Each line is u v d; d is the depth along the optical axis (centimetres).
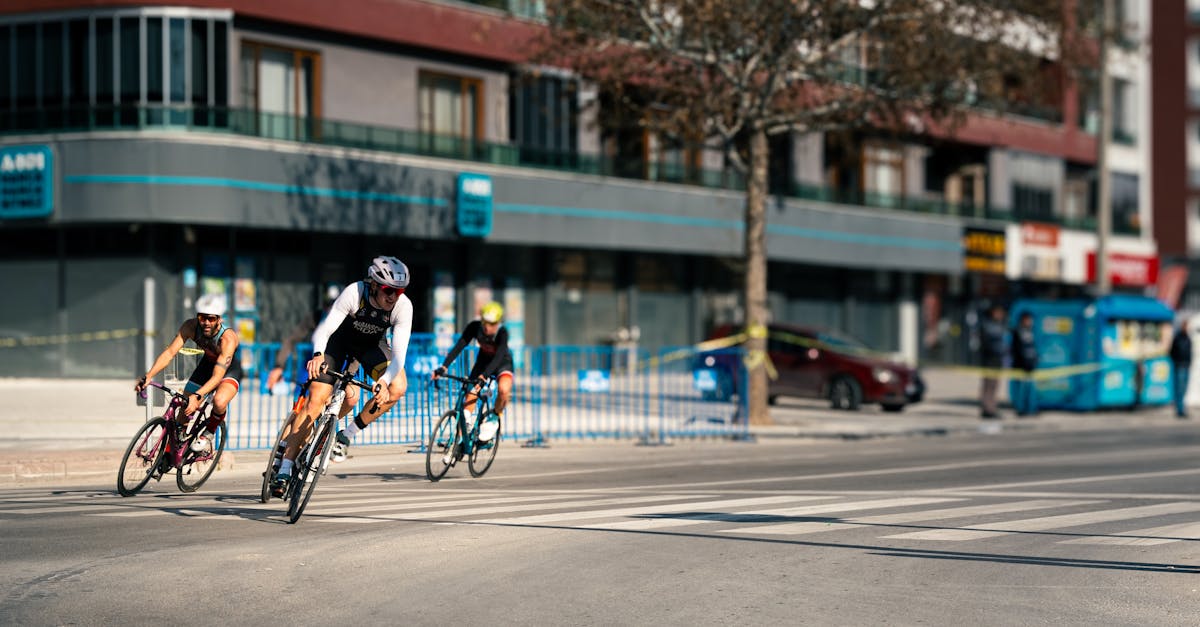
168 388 1355
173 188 2750
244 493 1288
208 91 2823
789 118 2433
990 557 948
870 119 2558
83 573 836
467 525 1062
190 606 752
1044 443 2180
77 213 2780
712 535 1027
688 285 3903
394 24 3109
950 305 4772
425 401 1686
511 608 760
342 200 2964
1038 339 3052
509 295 3447
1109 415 3006
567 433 2102
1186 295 6219
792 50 2302
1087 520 1142
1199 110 6256
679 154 3759
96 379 2877
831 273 4347
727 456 1877
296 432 1095
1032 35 2681
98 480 1422
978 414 2877
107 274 2872
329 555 911
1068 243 5056
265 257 2991
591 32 2361
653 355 3778
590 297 3631
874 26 2348
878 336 4516
